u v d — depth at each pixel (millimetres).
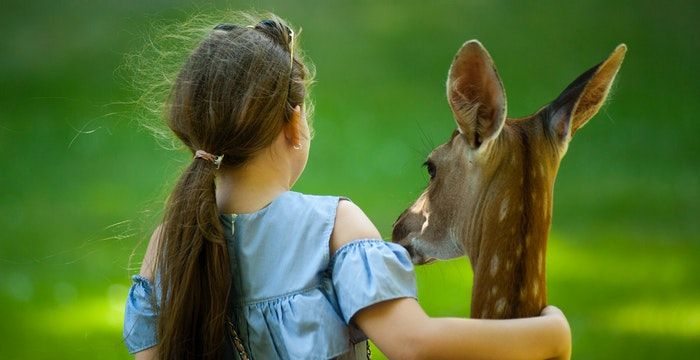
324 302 4426
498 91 4691
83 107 20234
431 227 5195
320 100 20500
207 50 4691
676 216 15016
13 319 11898
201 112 4609
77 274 13164
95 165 17547
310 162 17516
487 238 4848
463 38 23547
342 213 4551
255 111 4566
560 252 13750
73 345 11125
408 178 16656
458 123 4855
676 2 23562
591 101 4941
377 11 25266
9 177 17016
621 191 16047
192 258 4438
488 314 4816
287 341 4402
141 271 4816
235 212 4613
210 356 4449
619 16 23641
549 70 21469
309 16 24906
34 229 14773
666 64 21328
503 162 4844
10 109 20156
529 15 24062
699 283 12594
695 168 16953
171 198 4551
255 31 4734
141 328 4734
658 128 18547
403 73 21922
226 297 4441
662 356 10609
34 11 25125
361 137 18766
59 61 22625
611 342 10961
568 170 16969
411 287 4414
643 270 13055
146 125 6160
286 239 4516
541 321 4473
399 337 4312
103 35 23672
